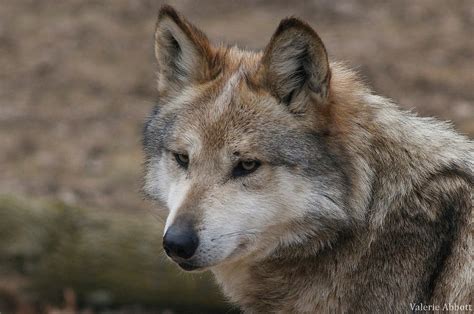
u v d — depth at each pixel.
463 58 33.25
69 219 19.05
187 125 10.79
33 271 18.50
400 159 10.49
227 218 10.26
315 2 39.19
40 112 30.67
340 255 10.46
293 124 10.45
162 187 11.17
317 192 10.30
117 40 36.34
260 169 10.40
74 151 27.70
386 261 10.32
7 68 33.88
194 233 10.12
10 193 19.47
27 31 37.00
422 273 10.25
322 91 10.33
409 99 29.64
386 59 32.97
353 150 10.41
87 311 18.30
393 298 10.28
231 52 11.42
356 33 35.88
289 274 10.77
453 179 10.46
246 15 38.28
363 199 10.35
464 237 10.27
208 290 18.45
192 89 11.20
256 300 11.20
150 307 18.59
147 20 38.47
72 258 18.58
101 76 33.34
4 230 18.73
